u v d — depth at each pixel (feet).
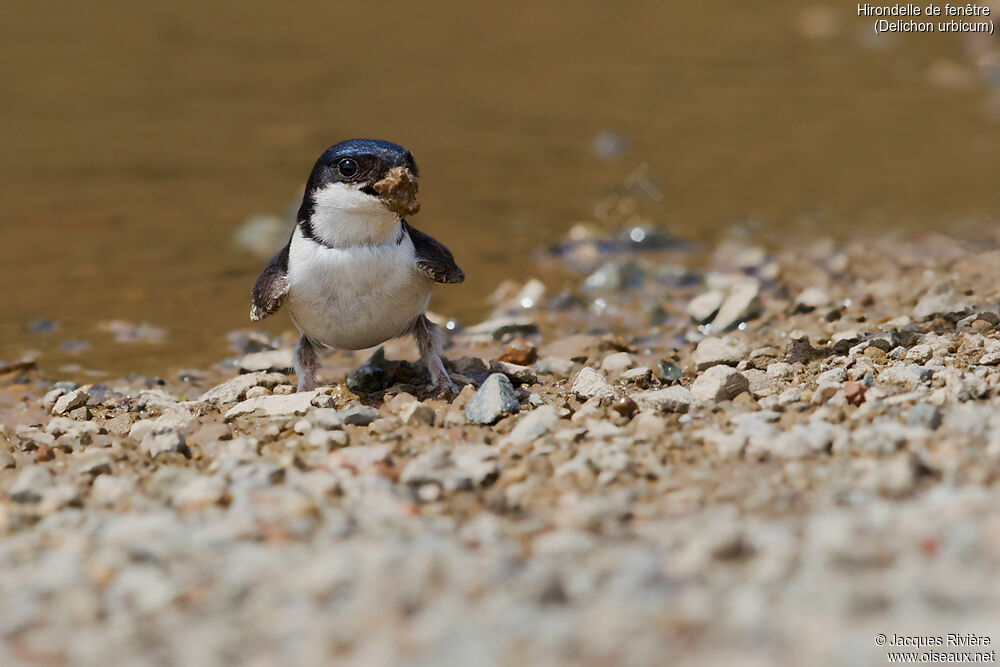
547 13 106.01
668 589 21.03
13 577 23.21
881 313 44.50
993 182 66.90
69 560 23.63
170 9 105.60
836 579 20.71
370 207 33.27
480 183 68.03
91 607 21.47
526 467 28.60
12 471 30.99
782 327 43.60
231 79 88.12
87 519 26.66
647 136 76.33
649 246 58.34
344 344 36.32
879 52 93.71
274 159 72.33
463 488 27.53
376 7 107.65
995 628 18.95
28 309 51.19
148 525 24.97
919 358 35.63
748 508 24.98
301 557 23.08
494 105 82.84
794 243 57.82
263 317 35.76
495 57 94.17
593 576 21.80
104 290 53.52
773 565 21.27
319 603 21.17
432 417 33.04
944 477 25.46
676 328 46.34
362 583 21.67
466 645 19.56
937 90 85.46
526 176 69.15
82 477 29.91
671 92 85.46
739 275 53.11
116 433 35.40
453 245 58.75
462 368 39.04
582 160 72.02
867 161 71.36
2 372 43.78
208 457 31.40
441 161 71.72
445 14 105.70
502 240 59.41
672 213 62.90
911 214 61.57
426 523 25.14
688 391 33.53
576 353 42.01
